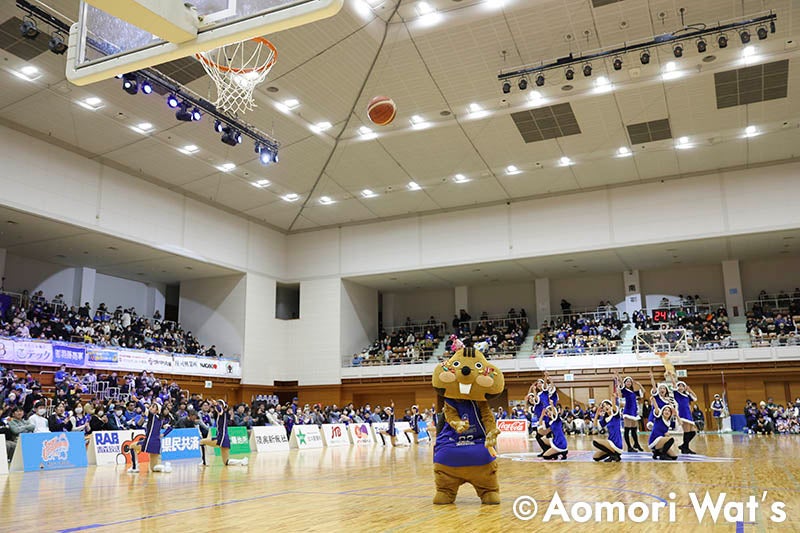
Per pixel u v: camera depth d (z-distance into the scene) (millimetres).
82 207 23547
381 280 34312
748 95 21125
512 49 18812
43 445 14070
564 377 30453
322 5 4781
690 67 19672
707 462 12367
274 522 6164
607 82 20453
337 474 11797
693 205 27062
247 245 31875
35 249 26500
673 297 33281
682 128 23219
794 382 27609
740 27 16859
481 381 7062
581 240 28734
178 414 18906
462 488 8641
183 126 22375
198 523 6172
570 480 9555
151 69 17906
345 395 32875
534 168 26656
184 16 5109
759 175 26219
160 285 33719
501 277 34688
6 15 16156
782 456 13711
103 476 12109
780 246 28688
